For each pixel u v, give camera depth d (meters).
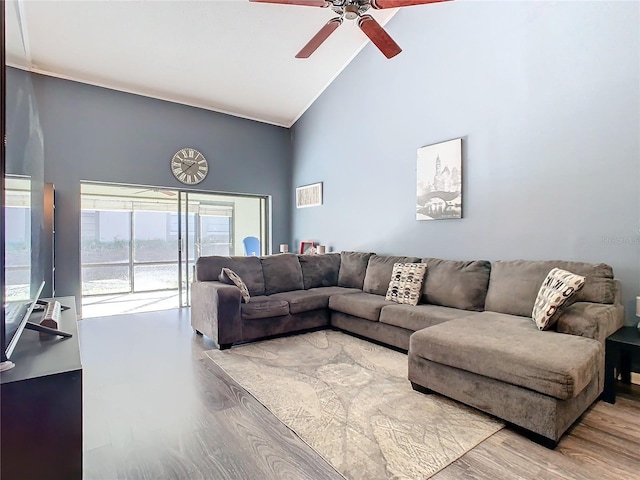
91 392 2.47
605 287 2.56
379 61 4.77
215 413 2.18
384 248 4.77
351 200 5.29
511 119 3.40
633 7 2.67
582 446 1.83
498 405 2.02
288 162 6.63
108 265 5.98
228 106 5.79
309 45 3.09
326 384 2.61
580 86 2.95
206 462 1.71
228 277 3.79
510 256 3.42
